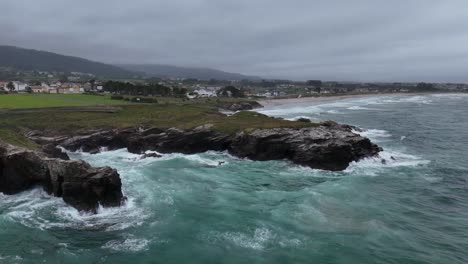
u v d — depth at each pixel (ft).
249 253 94.94
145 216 117.80
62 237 103.76
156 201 130.41
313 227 109.60
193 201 130.82
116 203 124.06
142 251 96.53
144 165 182.39
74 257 93.35
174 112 311.47
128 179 155.22
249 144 198.08
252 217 116.57
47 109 300.81
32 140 214.28
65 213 119.34
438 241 103.14
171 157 201.98
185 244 99.86
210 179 158.81
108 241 101.65
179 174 165.78
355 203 130.31
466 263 91.71
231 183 153.38
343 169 175.94
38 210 121.49
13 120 254.88
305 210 122.42
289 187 148.46
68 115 281.74
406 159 197.57
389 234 106.11
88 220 114.73
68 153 216.13
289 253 94.79
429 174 169.89
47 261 91.30
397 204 130.82
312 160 180.04
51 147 186.39
